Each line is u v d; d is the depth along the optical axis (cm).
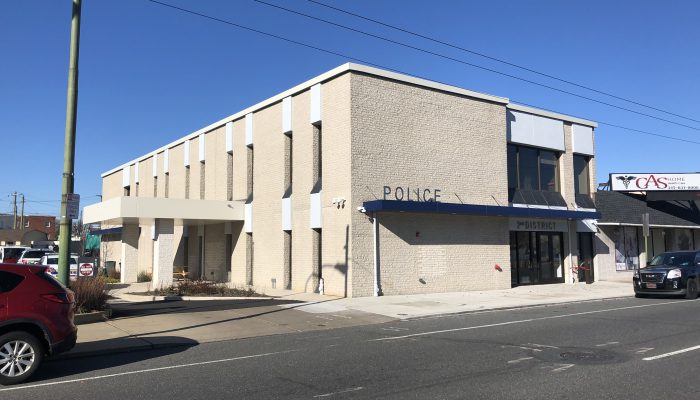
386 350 958
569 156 2664
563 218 2439
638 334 1095
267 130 2347
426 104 2061
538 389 677
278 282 2211
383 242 1898
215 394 682
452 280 2069
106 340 1077
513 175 2436
